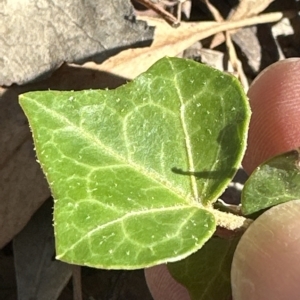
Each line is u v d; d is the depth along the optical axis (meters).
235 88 0.06
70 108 0.06
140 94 0.06
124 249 0.05
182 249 0.05
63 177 0.05
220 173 0.06
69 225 0.05
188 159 0.06
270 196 0.06
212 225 0.06
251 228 0.07
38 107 0.06
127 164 0.06
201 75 0.06
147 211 0.06
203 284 0.07
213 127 0.06
